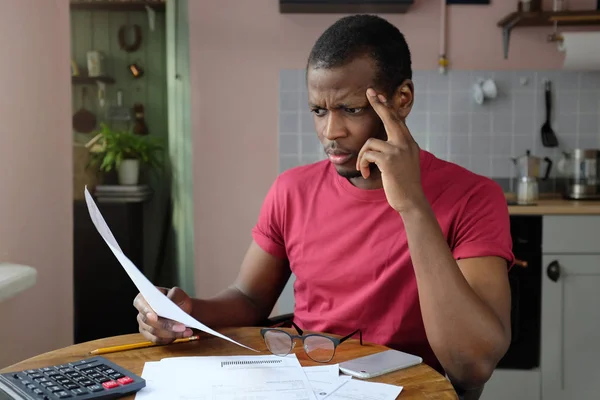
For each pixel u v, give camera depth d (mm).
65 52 2518
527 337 2643
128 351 1042
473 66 3158
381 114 1012
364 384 879
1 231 2084
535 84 3148
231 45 3117
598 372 2635
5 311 2037
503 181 3174
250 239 3170
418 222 983
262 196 3164
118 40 2727
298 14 3115
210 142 3143
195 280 3158
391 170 986
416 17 3129
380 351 1031
